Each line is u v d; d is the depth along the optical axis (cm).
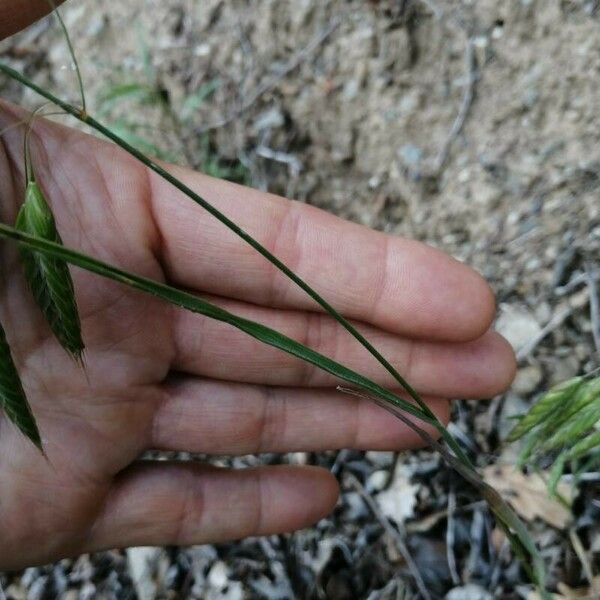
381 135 17
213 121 18
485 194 16
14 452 10
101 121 18
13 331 10
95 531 12
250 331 7
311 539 14
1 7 9
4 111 10
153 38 18
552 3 15
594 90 15
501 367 12
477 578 13
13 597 14
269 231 11
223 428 12
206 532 12
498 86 16
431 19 16
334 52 17
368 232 11
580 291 15
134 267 11
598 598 12
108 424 11
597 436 9
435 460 14
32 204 8
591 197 15
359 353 12
